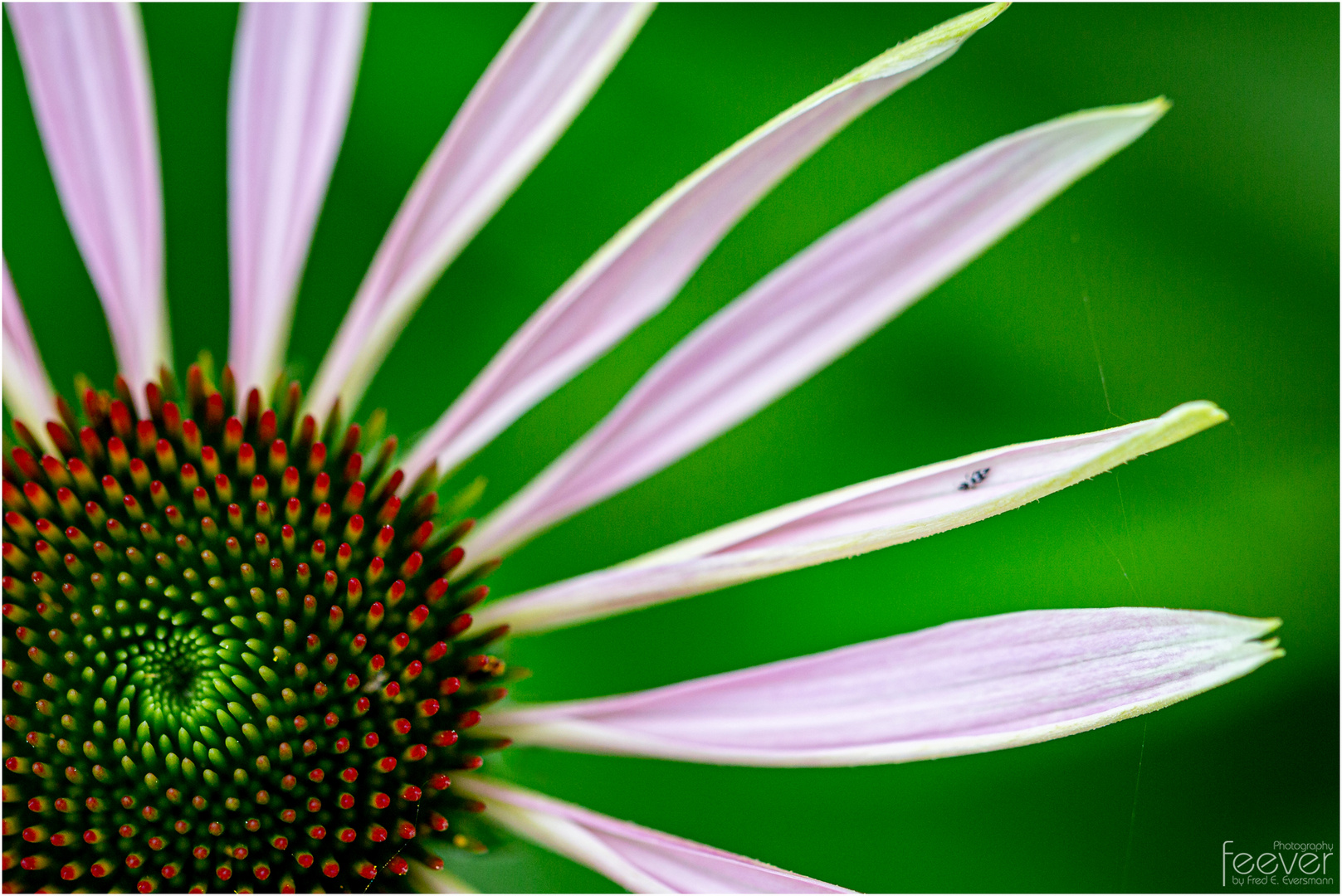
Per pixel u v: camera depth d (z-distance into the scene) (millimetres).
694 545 166
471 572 171
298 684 166
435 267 170
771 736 164
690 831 172
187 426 169
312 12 171
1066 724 158
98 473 169
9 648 165
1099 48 172
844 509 161
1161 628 159
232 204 171
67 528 167
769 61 172
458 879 166
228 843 164
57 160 169
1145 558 168
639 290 168
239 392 172
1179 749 168
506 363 171
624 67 172
